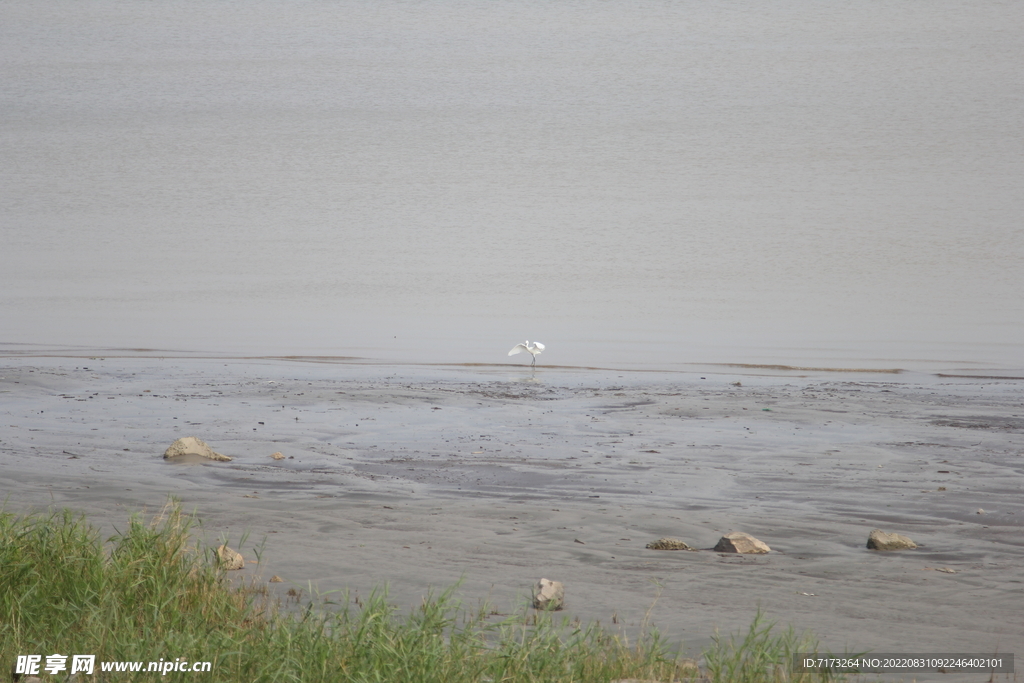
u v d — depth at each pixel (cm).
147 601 2195
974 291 15288
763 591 2778
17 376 7675
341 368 8956
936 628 2473
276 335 11506
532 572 2920
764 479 4581
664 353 10281
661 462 4972
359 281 16975
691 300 14812
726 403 6944
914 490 4362
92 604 2169
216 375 8269
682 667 2094
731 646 2284
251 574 2783
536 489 4319
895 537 3353
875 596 2748
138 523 2530
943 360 9769
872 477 4641
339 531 3384
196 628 2130
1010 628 2481
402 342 11012
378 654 1975
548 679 1981
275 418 6156
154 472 4469
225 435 5541
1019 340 11044
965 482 4528
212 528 3378
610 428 6000
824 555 3231
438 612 2283
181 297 15025
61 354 9769
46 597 2216
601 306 14275
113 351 10069
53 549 2384
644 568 3003
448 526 3500
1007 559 3216
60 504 3662
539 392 7544
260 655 1980
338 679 1925
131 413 6256
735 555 3200
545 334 11719
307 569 2866
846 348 10588
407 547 3169
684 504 4053
